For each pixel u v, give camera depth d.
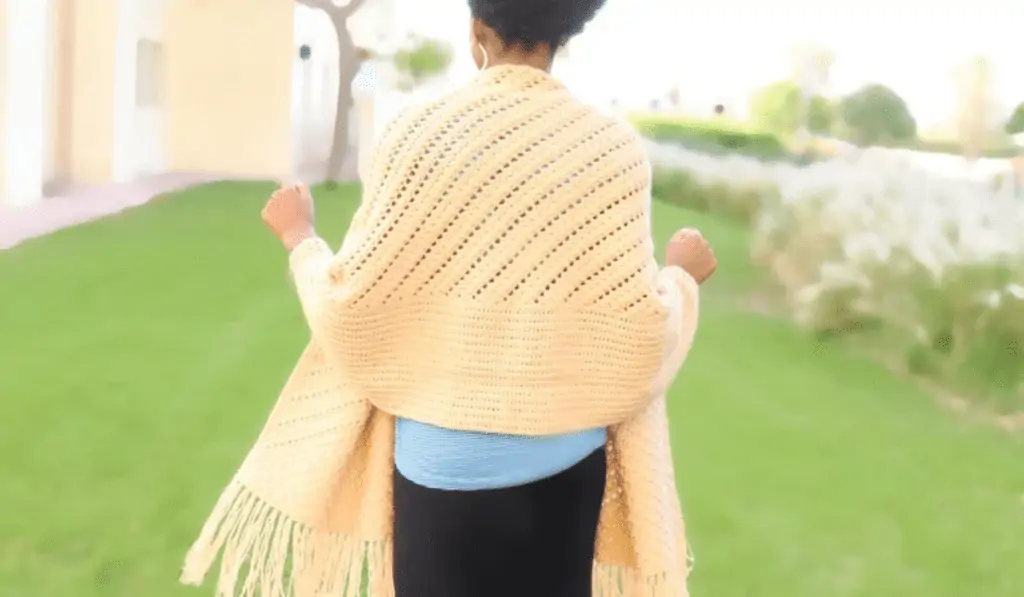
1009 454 4.96
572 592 1.85
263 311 7.18
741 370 6.30
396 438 1.88
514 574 1.79
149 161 16.77
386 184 1.73
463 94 1.74
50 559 3.31
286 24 17.38
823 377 6.25
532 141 1.70
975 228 6.75
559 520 1.82
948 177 9.77
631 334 1.76
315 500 1.93
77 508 3.72
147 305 7.20
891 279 6.88
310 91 19.81
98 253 9.02
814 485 4.39
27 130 11.85
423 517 1.80
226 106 17.58
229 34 17.39
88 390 5.14
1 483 3.90
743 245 10.91
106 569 3.26
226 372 5.62
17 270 8.11
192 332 6.49
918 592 3.41
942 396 5.97
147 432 4.59
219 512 1.99
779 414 5.43
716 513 4.02
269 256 9.31
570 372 1.77
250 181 16.08
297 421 1.95
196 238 10.12
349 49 16.61
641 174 1.77
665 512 2.00
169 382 5.37
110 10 14.41
